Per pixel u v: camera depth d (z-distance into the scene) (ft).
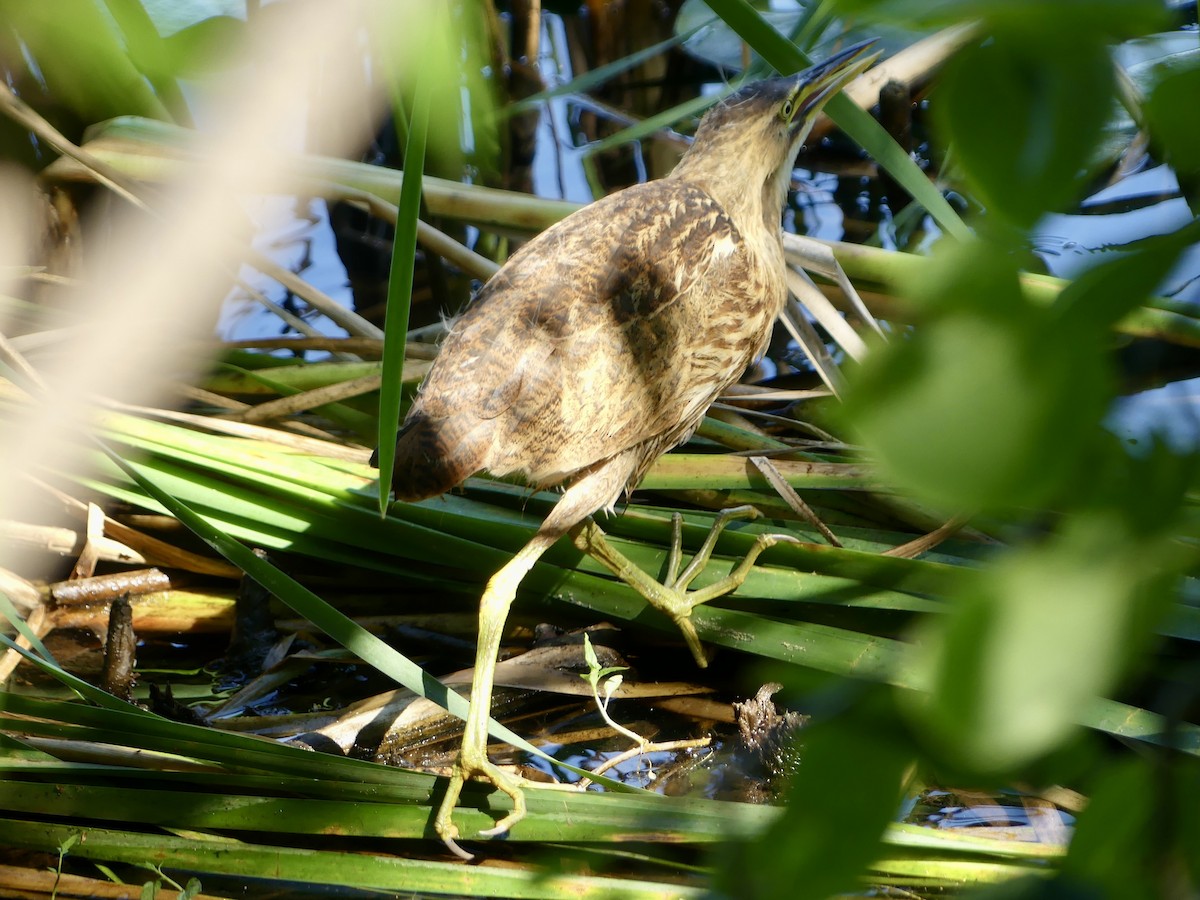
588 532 33.78
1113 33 6.64
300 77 32.86
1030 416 6.40
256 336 35.09
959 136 6.81
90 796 33.35
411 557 34.01
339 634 33.40
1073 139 6.63
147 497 34.12
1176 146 6.95
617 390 33.63
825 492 34.14
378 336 34.63
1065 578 6.35
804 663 33.71
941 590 33.73
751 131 33.94
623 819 33.24
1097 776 7.20
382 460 32.96
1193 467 6.40
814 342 34.30
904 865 33.14
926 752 6.82
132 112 34.42
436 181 34.76
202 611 34.09
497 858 33.32
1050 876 7.09
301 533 34.06
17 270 34.53
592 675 33.50
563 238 33.71
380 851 33.35
